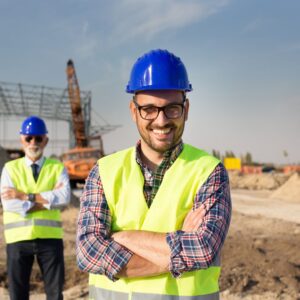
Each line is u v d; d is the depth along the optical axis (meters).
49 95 45.16
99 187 2.01
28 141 4.35
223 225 1.84
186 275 1.84
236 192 26.61
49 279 4.13
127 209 1.94
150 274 1.80
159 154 1.98
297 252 8.23
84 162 24.88
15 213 4.14
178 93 1.93
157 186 1.96
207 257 1.75
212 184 1.91
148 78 1.89
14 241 4.09
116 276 1.83
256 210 16.20
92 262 1.87
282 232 10.81
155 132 1.93
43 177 4.34
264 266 6.94
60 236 4.23
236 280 6.18
